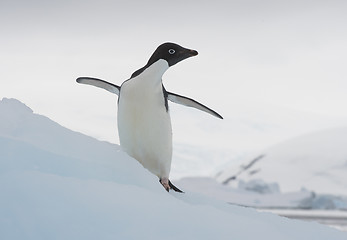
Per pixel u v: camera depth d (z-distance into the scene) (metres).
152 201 6.91
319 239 8.39
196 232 6.48
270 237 6.91
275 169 163.50
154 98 12.38
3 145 7.14
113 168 8.23
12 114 8.91
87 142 9.09
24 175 6.45
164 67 12.30
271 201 121.75
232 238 6.57
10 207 5.96
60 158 7.50
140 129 12.34
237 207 10.95
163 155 12.79
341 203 118.38
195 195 12.45
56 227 5.89
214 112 14.41
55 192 6.33
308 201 121.69
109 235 5.98
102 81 14.27
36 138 8.32
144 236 6.09
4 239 5.68
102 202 6.45
